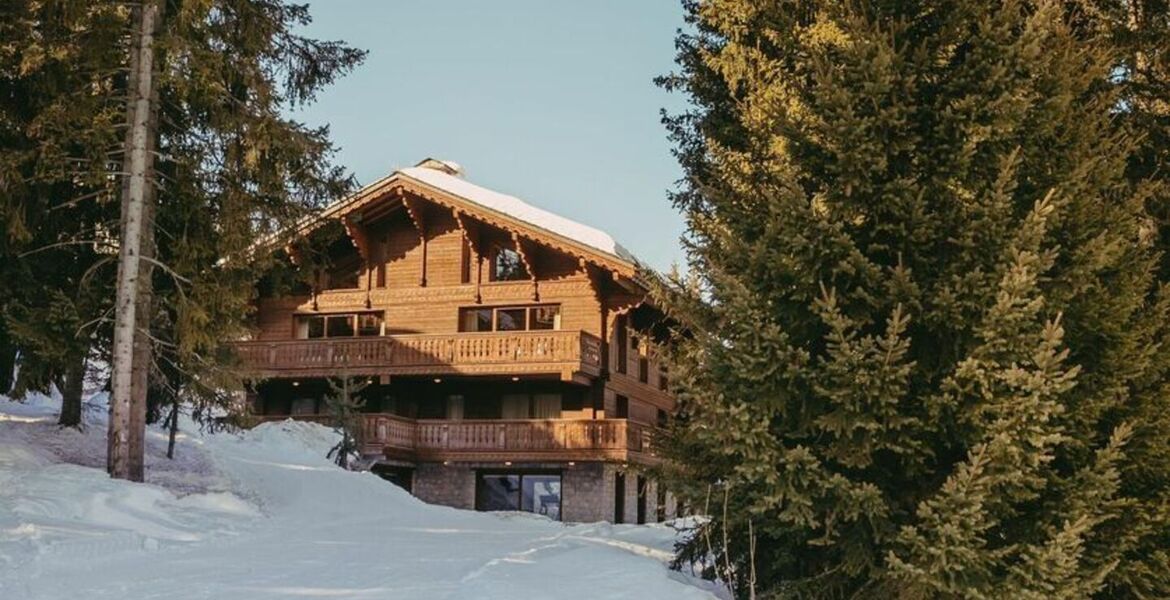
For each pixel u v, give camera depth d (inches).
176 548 465.1
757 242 375.9
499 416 1186.6
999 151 373.4
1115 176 405.1
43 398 974.4
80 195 627.8
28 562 396.8
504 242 1194.0
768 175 445.1
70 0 546.0
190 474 664.4
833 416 346.3
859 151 367.9
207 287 606.5
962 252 358.9
